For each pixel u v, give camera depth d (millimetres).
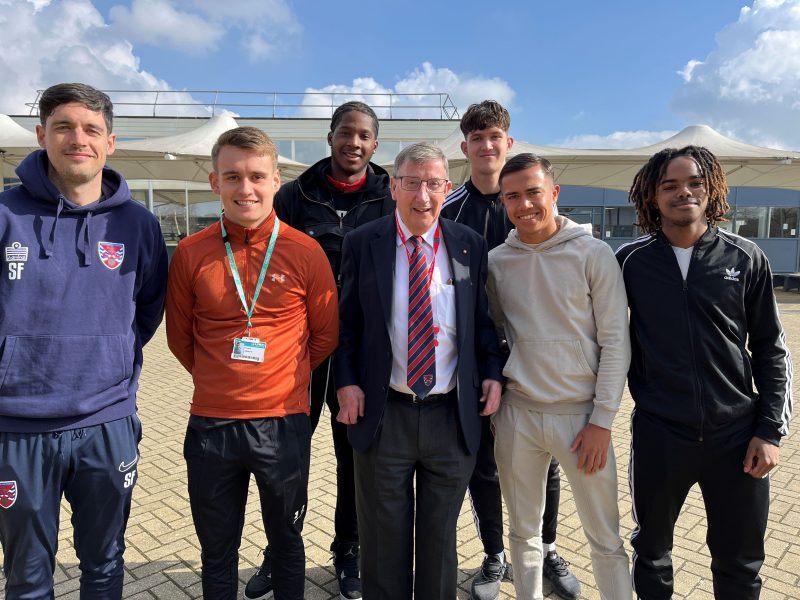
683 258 2166
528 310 2299
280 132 17969
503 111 2857
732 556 2162
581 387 2258
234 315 2162
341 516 2795
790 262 18969
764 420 2086
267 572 2730
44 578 1990
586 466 2230
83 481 1995
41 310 1888
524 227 2240
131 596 2709
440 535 2164
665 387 2146
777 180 12219
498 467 2457
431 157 2119
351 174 2910
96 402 1954
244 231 2186
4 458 1880
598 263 2211
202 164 10078
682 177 2090
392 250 2217
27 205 1938
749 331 2172
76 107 1902
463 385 2156
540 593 2408
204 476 2148
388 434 2146
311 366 2439
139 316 2270
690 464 2125
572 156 9828
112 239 2035
